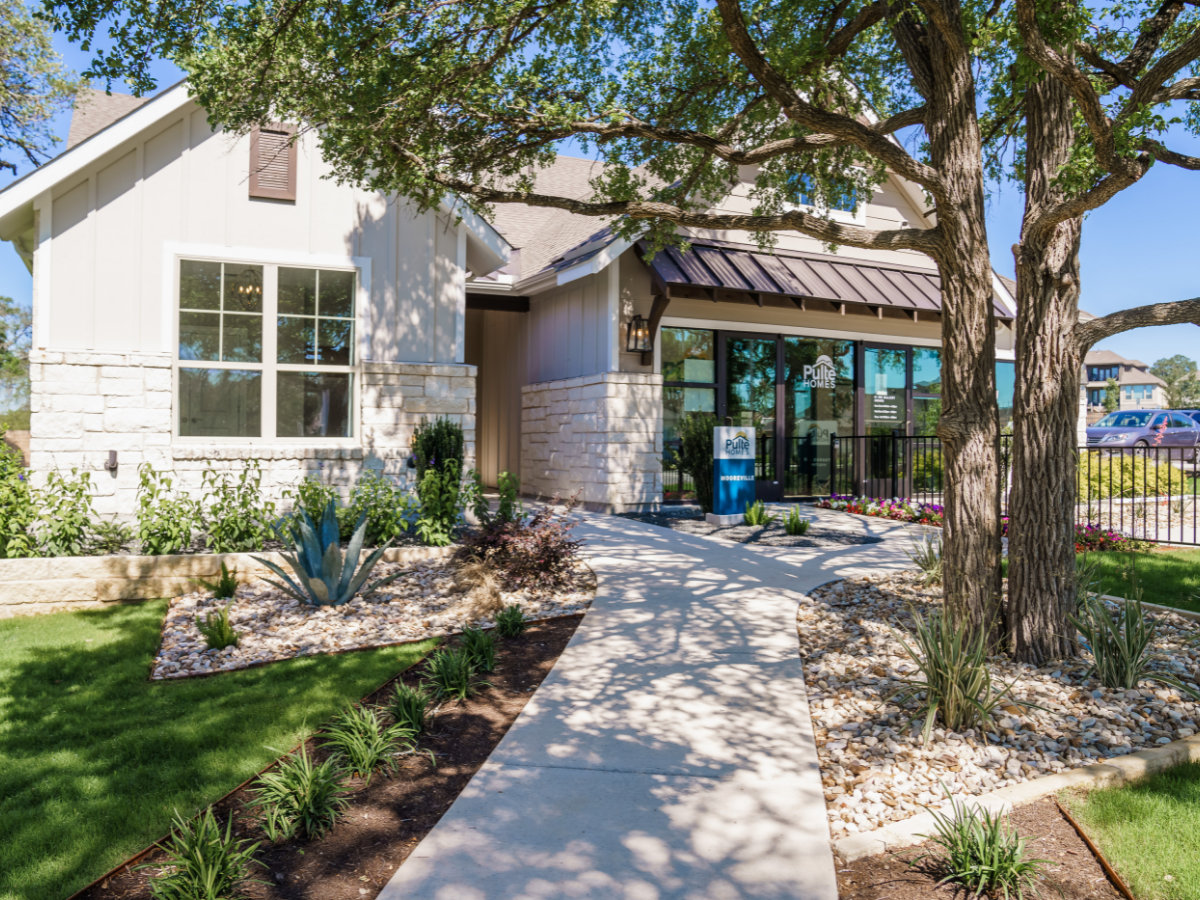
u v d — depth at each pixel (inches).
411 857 123.0
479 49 261.7
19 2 682.8
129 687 205.9
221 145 417.4
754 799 142.5
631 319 532.4
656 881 117.0
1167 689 195.9
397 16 240.7
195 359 416.2
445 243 459.8
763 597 294.0
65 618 281.1
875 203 639.1
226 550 333.1
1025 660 217.8
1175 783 150.7
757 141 362.0
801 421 616.7
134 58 228.7
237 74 246.2
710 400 576.7
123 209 402.0
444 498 374.3
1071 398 217.5
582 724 176.9
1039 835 132.3
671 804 140.6
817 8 284.0
